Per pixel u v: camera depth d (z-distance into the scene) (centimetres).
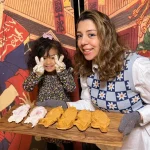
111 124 86
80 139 81
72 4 111
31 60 113
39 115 94
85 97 110
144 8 106
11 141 140
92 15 87
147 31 109
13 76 128
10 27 121
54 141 121
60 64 106
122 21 110
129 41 112
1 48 125
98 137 81
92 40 88
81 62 102
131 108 93
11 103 133
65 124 87
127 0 106
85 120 87
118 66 87
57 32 117
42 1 113
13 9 117
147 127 96
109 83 93
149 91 89
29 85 109
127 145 100
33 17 116
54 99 108
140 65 86
